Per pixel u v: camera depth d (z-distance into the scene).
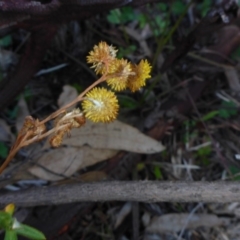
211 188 0.49
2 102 0.55
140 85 0.43
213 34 0.62
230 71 0.62
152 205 0.58
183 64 0.62
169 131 0.59
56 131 0.43
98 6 0.49
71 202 0.51
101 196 0.50
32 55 0.53
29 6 0.48
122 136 0.56
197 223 0.57
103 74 0.43
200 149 0.60
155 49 0.64
